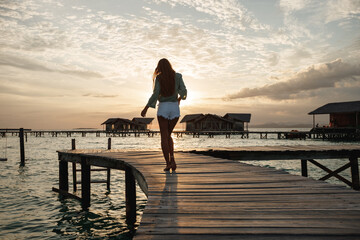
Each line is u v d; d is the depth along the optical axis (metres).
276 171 4.89
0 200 9.33
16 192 10.47
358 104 48.69
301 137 59.53
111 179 13.22
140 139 69.81
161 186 3.70
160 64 4.44
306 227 2.13
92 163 8.40
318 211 2.54
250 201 2.95
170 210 2.63
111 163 7.56
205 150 8.97
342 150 9.12
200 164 5.75
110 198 9.81
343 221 2.25
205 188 3.59
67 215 7.87
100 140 63.53
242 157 9.00
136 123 83.38
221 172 4.79
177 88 4.50
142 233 2.04
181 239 1.93
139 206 8.84
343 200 2.93
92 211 8.29
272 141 54.31
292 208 2.66
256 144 45.03
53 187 10.67
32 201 9.24
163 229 2.12
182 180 4.09
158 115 4.56
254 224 2.22
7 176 13.95
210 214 2.50
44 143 49.25
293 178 4.25
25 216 7.71
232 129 70.94
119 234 6.47
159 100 4.59
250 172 4.79
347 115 51.12
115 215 7.92
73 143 10.98
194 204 2.84
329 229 2.08
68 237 6.27
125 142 54.03
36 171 15.55
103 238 6.23
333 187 3.58
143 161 6.27
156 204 2.85
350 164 9.32
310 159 10.06
